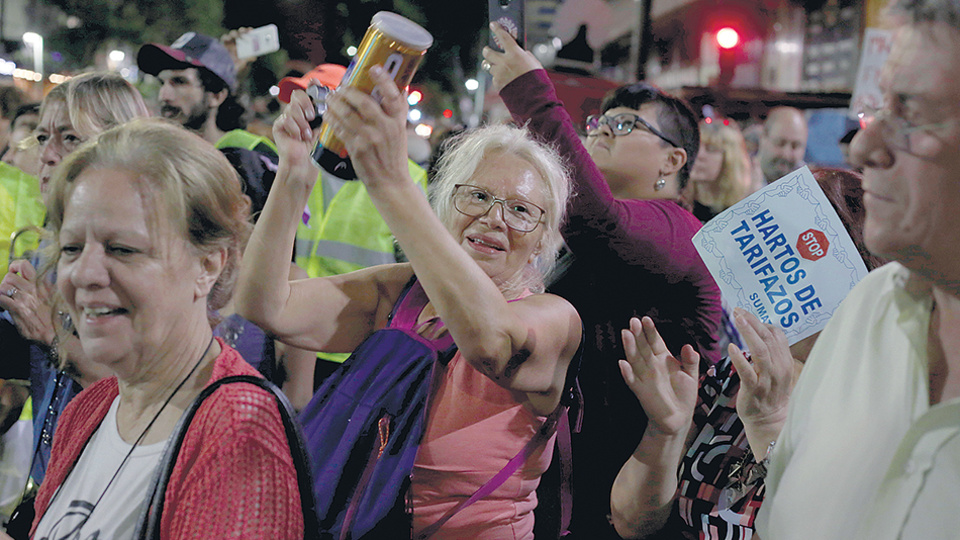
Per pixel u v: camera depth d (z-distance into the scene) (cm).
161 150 119
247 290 172
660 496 177
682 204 322
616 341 231
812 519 99
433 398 159
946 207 85
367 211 312
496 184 170
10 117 379
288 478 115
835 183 164
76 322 121
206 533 108
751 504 171
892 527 88
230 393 117
